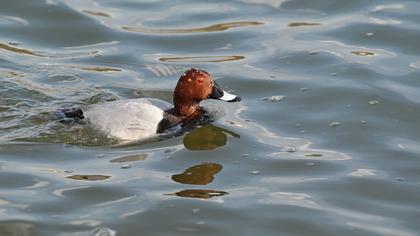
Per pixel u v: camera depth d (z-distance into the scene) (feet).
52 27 54.03
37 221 32.91
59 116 41.32
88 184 35.83
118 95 44.98
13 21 54.70
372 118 42.65
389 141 40.37
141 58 50.26
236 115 43.19
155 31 53.67
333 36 52.60
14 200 34.53
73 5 56.49
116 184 35.86
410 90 45.55
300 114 43.29
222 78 47.44
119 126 39.93
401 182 36.60
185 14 55.88
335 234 32.48
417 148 39.60
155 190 35.40
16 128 40.52
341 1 56.90
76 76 47.21
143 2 57.62
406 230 32.91
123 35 53.11
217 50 51.31
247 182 36.47
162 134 40.42
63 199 34.65
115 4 57.21
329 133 41.24
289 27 54.03
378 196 35.55
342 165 38.09
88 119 40.60
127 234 32.17
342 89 45.68
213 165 37.91
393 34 52.39
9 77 46.19
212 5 57.16
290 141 40.45
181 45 52.01
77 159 38.04
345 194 35.65
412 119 42.52
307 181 36.65
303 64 49.01
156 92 45.62
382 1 57.16
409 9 55.72
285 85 46.44
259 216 33.60
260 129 41.65
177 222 33.04
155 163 37.86
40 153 38.45
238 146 39.70
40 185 35.76
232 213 33.78
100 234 32.01
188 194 35.12
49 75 47.09
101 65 49.21
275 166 37.93
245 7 56.85
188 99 41.73
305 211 34.12
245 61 49.75
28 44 52.01
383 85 46.09
